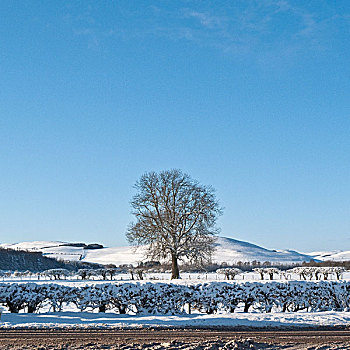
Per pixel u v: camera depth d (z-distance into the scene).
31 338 18.34
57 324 21.09
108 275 79.50
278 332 19.50
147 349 16.66
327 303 26.38
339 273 66.44
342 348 16.78
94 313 25.11
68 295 25.72
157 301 25.27
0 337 18.53
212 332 19.48
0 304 26.98
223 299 25.52
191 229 67.38
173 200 67.94
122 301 25.28
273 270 67.12
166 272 95.06
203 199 67.00
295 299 26.06
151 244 67.12
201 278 68.81
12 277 76.88
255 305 26.22
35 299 25.56
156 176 68.62
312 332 19.50
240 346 16.92
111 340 17.98
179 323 21.38
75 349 16.59
